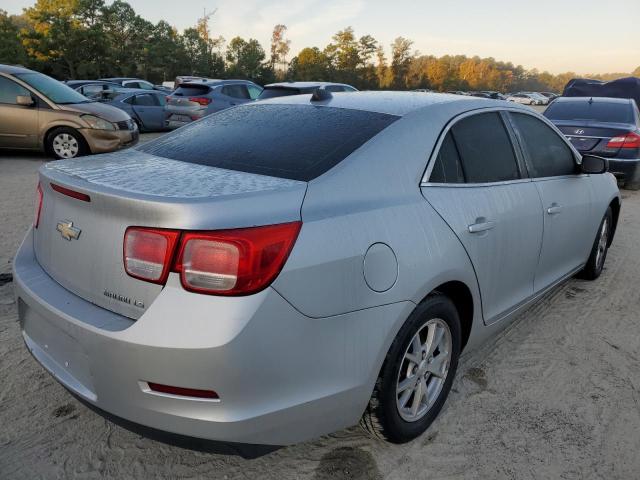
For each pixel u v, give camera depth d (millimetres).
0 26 69688
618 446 2523
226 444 1912
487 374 3107
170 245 1763
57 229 2145
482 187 2742
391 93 3061
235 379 1754
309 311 1869
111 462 2305
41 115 9547
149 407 1821
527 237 3055
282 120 2713
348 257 1968
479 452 2447
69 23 75938
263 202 1879
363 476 2277
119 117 10102
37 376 2879
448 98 2926
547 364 3242
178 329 1730
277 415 1861
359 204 2125
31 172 8562
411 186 2361
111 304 1921
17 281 2277
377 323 2061
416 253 2207
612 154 8562
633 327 3785
